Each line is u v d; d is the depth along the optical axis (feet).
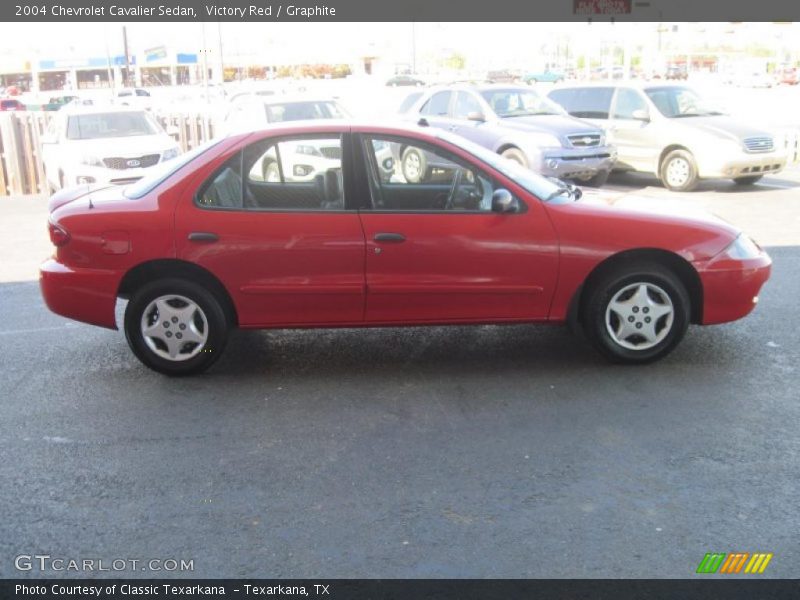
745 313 18.51
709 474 13.48
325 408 16.70
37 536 12.07
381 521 12.25
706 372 18.13
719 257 17.98
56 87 204.54
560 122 44.34
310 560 11.31
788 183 49.93
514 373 18.42
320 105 45.16
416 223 17.74
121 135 46.42
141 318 18.12
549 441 14.87
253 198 17.92
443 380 18.11
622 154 49.39
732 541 11.55
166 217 17.74
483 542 11.63
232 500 13.00
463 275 17.88
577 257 17.83
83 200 18.88
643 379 17.81
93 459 14.57
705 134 45.19
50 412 16.78
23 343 21.53
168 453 14.75
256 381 18.33
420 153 18.03
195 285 17.99
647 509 12.42
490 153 19.22
